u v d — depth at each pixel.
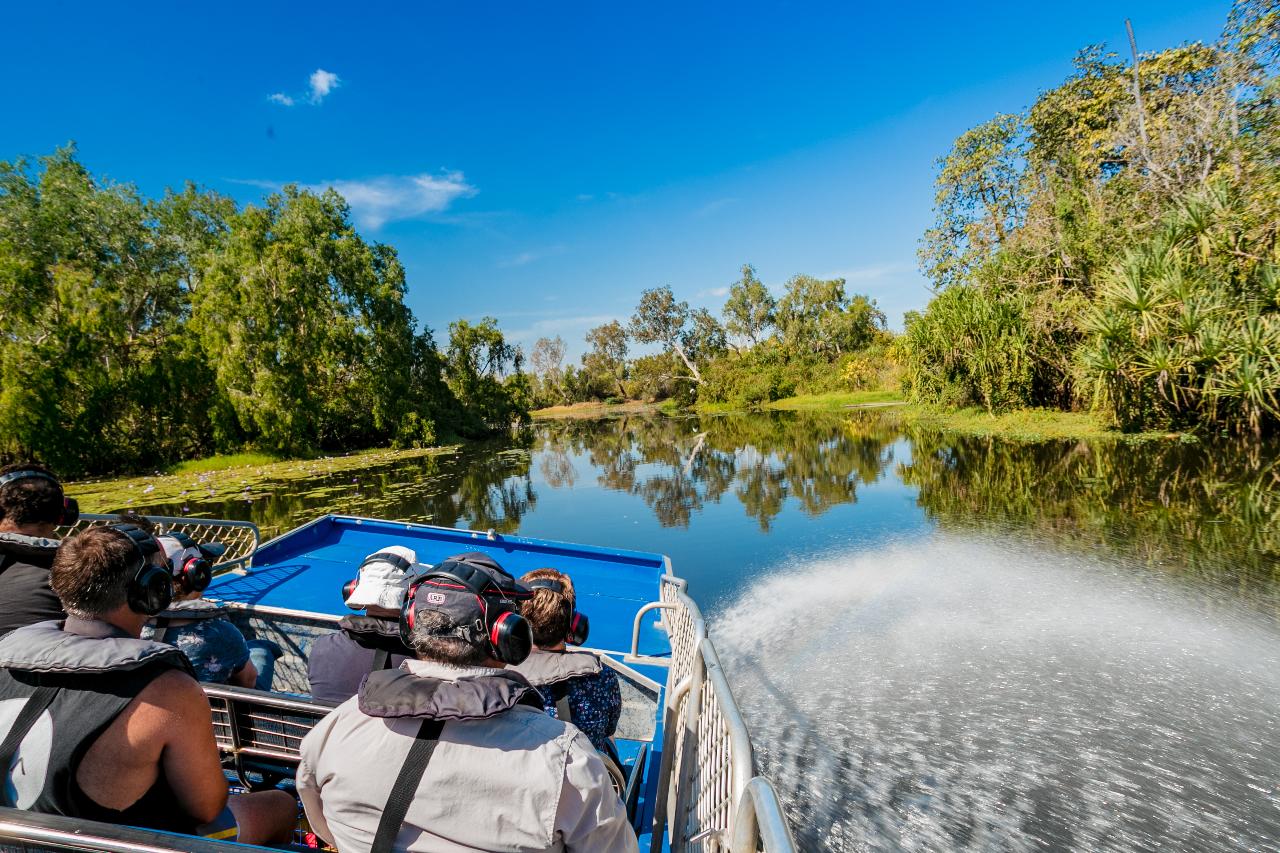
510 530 11.84
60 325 24.66
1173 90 24.17
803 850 3.54
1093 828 3.63
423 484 18.69
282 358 29.75
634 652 4.54
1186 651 5.72
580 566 7.42
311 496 16.59
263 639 3.81
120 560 1.66
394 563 2.22
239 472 23.61
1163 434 17.09
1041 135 29.22
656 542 10.73
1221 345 15.21
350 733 1.38
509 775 1.30
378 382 35.09
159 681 1.56
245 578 6.32
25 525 2.45
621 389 94.06
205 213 39.53
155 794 1.60
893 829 3.65
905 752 4.34
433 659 1.40
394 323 37.00
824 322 73.25
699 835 1.87
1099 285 20.39
